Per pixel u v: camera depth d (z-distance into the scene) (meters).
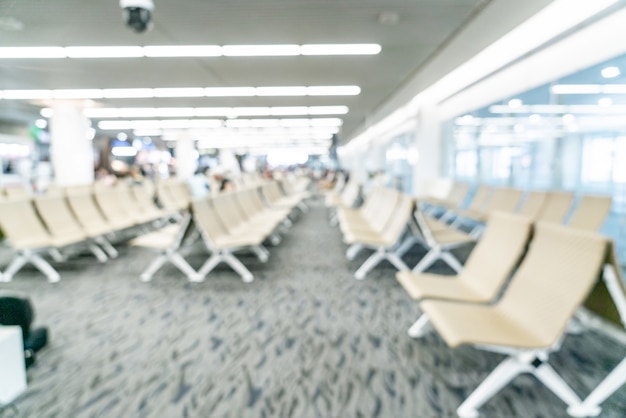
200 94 9.38
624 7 4.39
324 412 2.07
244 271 4.52
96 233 5.39
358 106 11.84
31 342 2.59
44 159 18.34
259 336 2.99
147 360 2.64
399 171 16.31
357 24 4.84
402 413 2.06
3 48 5.62
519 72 6.81
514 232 2.68
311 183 31.20
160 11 4.36
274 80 7.90
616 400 2.15
